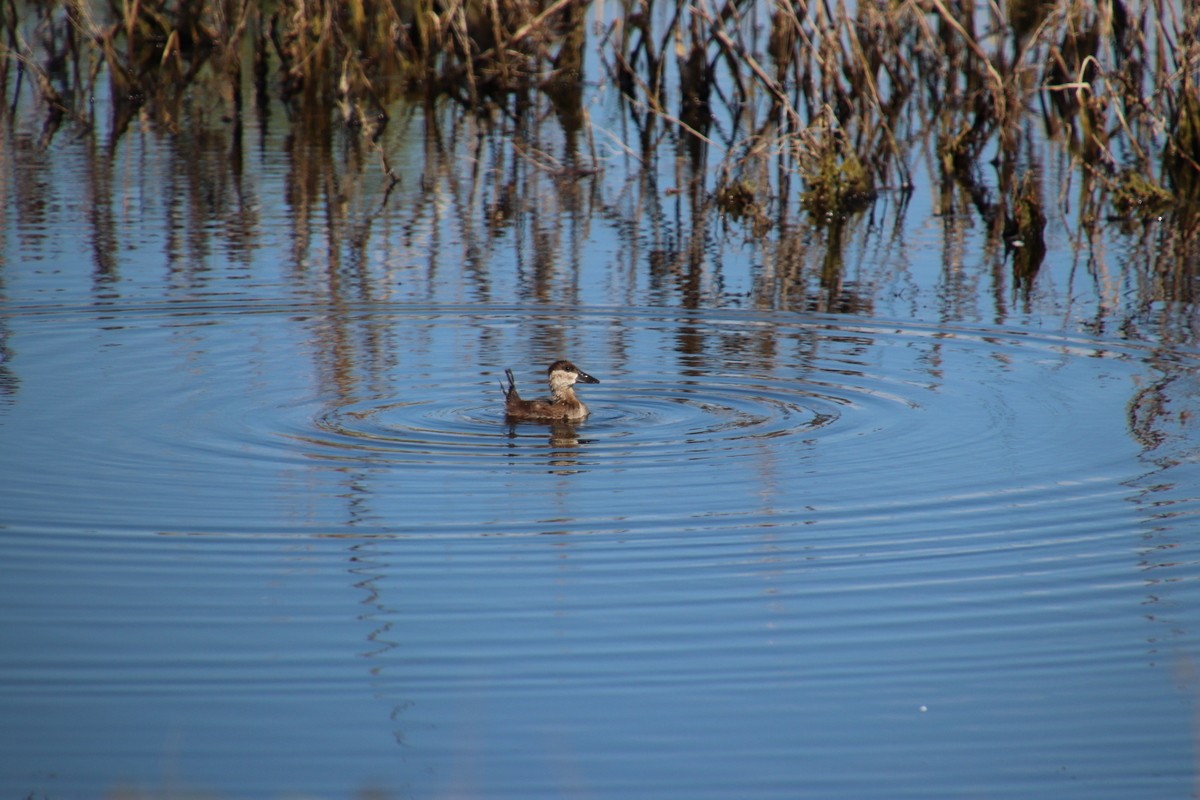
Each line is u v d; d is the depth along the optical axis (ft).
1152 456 48.73
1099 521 43.29
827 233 86.79
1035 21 123.65
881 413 53.88
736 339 64.39
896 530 42.68
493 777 30.04
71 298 68.28
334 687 33.55
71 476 46.39
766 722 32.32
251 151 105.40
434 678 34.01
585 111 111.96
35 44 126.21
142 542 41.29
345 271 74.84
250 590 38.40
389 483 46.32
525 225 86.69
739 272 76.84
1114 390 56.39
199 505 44.16
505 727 31.94
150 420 52.34
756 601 38.06
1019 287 73.77
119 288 70.23
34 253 76.28
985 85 105.91
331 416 53.26
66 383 56.54
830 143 93.91
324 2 122.11
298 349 61.98
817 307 69.72
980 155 108.58
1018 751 31.32
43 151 103.35
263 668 34.35
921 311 68.95
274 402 54.80
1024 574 39.75
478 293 71.51
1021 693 33.58
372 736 31.55
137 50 127.95
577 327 66.18
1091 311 68.69
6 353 60.29
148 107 120.57
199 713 32.32
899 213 92.43
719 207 92.89
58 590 38.17
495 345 63.16
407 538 41.86
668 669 34.60
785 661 35.01
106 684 33.53
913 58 123.34
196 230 82.69
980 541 41.91
